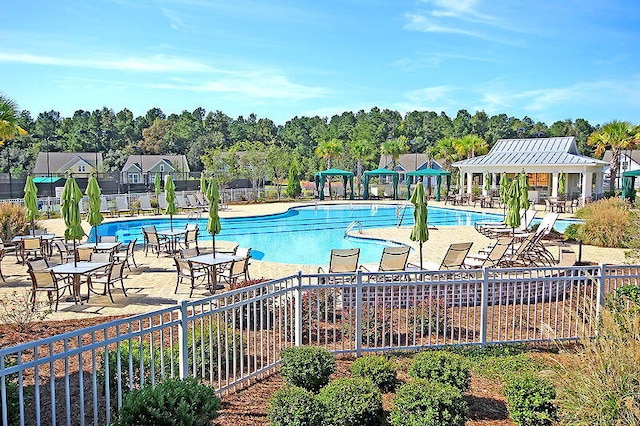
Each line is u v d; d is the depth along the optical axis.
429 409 4.20
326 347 6.50
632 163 52.69
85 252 11.94
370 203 35.34
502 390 5.34
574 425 4.05
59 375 5.54
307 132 84.81
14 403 4.35
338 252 10.45
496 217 26.89
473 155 48.25
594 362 4.35
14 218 16.38
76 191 10.05
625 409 3.91
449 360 5.18
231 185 41.91
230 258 10.59
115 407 4.72
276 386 5.47
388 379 5.27
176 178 52.03
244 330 7.52
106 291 10.23
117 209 26.58
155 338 6.71
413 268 11.46
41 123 76.94
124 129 84.00
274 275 11.74
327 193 43.62
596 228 16.28
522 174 17.19
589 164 29.53
